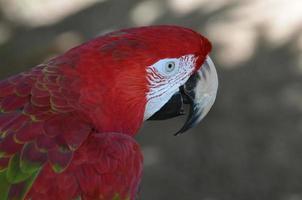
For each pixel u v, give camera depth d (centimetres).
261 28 1579
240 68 1482
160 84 653
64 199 555
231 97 1402
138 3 1814
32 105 591
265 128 1327
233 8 1673
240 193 1213
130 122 648
